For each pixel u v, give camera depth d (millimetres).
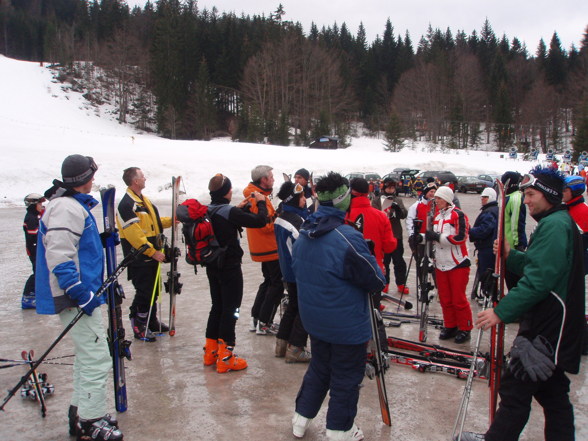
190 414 3648
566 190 5109
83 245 3145
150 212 5312
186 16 97062
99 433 3152
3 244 11961
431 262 5301
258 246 5203
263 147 47188
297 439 3309
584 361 4664
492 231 5770
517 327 5723
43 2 140250
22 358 4418
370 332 3133
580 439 3268
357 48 115562
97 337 3203
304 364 4641
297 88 87125
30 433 3420
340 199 3072
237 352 4953
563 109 90812
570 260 2609
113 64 85188
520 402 2721
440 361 4520
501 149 80062
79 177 3172
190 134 78938
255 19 111750
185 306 6621
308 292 3088
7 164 27344
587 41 106250
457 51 110875
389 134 64750
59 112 70312
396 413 3658
